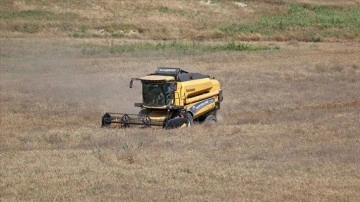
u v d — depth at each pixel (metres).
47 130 69.38
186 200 42.19
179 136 64.31
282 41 184.25
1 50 146.25
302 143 60.59
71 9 199.38
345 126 69.19
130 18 197.12
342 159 53.38
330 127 68.56
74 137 64.69
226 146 59.56
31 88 103.12
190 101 72.31
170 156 55.31
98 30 185.62
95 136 64.56
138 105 72.12
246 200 41.97
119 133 65.81
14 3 198.62
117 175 49.09
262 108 86.50
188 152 57.00
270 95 96.75
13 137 65.31
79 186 46.00
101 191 44.62
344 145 59.03
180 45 161.12
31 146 60.88
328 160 53.22
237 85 106.00
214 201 41.94
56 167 51.53
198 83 73.75
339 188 45.03
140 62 132.38
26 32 178.75
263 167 51.28
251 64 130.50
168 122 68.31
